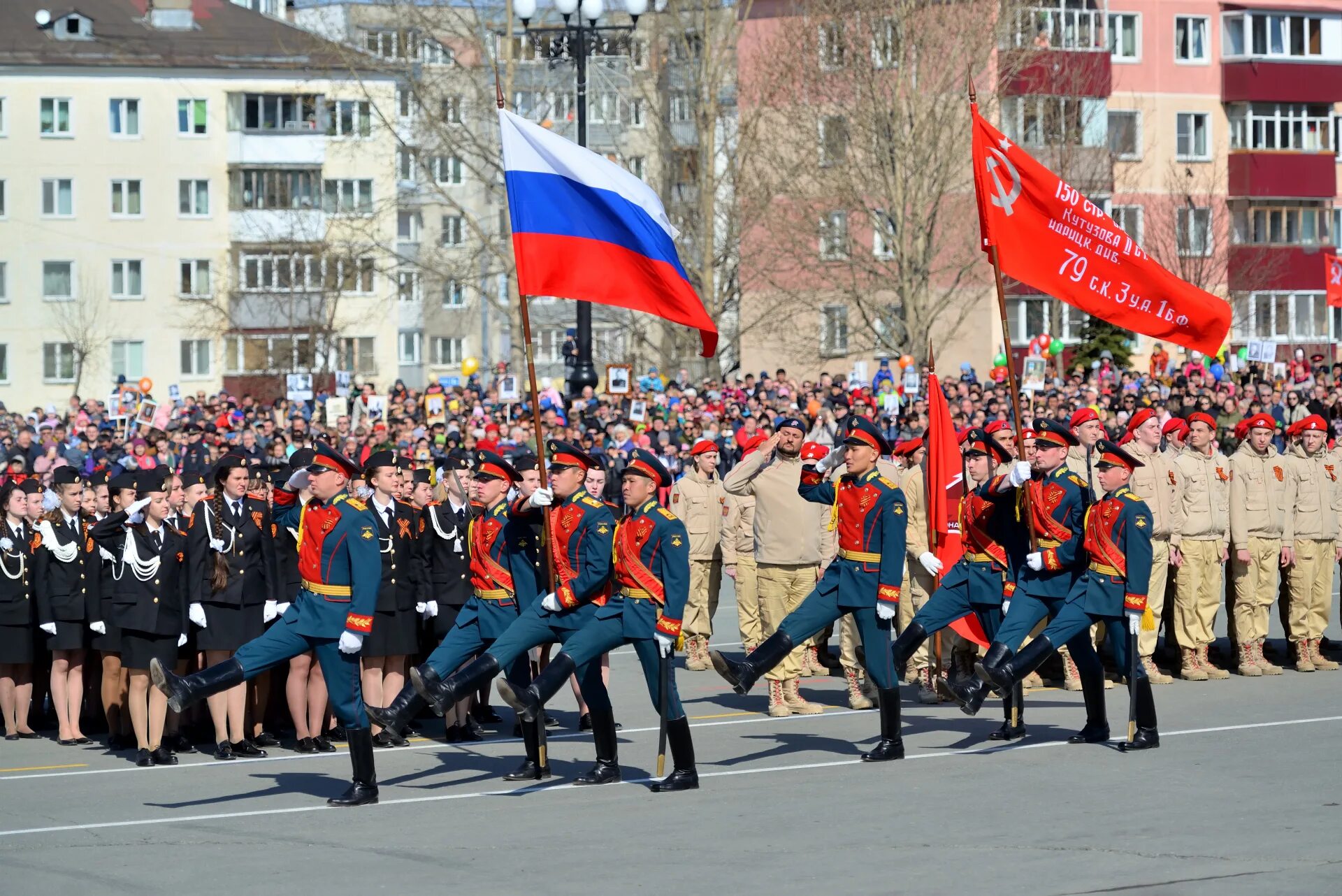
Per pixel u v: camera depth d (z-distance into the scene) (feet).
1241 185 251.19
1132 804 48.67
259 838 46.98
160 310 293.23
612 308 227.20
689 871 41.78
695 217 206.90
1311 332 253.44
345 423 140.56
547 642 54.34
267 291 286.66
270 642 51.06
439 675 52.75
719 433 135.95
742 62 232.73
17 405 290.56
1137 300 63.16
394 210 244.01
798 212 199.21
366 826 48.32
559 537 52.42
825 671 80.59
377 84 259.39
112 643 61.77
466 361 192.85
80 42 291.79
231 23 306.14
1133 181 234.58
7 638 65.41
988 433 64.08
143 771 58.70
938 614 59.31
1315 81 254.47
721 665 54.85
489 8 211.20
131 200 291.99
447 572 66.90
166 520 60.29
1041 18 207.72
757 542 69.82
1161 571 73.56
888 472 72.69
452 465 67.41
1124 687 72.38
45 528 64.44
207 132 293.02
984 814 47.78
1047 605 58.34
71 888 41.68
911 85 187.93
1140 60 248.11
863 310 199.62
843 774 54.60
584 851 44.29
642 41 223.10
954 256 203.82
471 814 49.80
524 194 55.83
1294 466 77.25
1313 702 67.62
